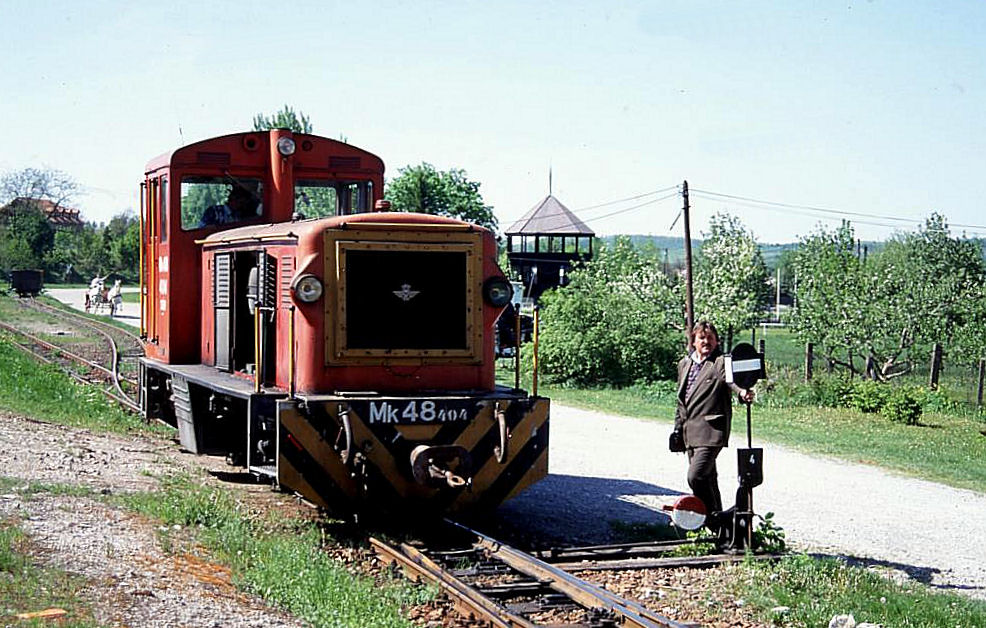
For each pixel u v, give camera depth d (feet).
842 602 24.41
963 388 94.84
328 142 39.42
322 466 29.22
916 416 69.10
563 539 31.01
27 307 150.41
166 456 38.42
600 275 113.29
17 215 298.76
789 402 76.48
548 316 93.76
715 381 29.58
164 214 40.40
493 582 24.98
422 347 31.32
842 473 46.78
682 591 25.21
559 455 48.73
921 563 30.35
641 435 57.47
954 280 96.32
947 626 23.24
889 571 28.94
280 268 32.17
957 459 52.80
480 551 27.45
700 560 27.84
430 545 28.60
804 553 28.50
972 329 90.22
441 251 31.53
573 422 63.31
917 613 23.75
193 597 20.75
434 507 30.14
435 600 23.16
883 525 35.47
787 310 99.40
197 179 39.32
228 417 34.73
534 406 30.99
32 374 58.54
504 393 31.53
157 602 20.02
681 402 30.42
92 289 167.53
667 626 20.74
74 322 124.67
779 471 46.42
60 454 34.71
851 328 92.38
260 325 30.55
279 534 27.89
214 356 37.91
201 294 40.01
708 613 23.57
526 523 33.19
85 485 30.04
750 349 29.22
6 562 20.67
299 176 38.99
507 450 29.94
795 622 23.17
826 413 72.18
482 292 31.94
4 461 31.81
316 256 30.42
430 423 29.86
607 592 23.34
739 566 27.43
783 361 128.77
